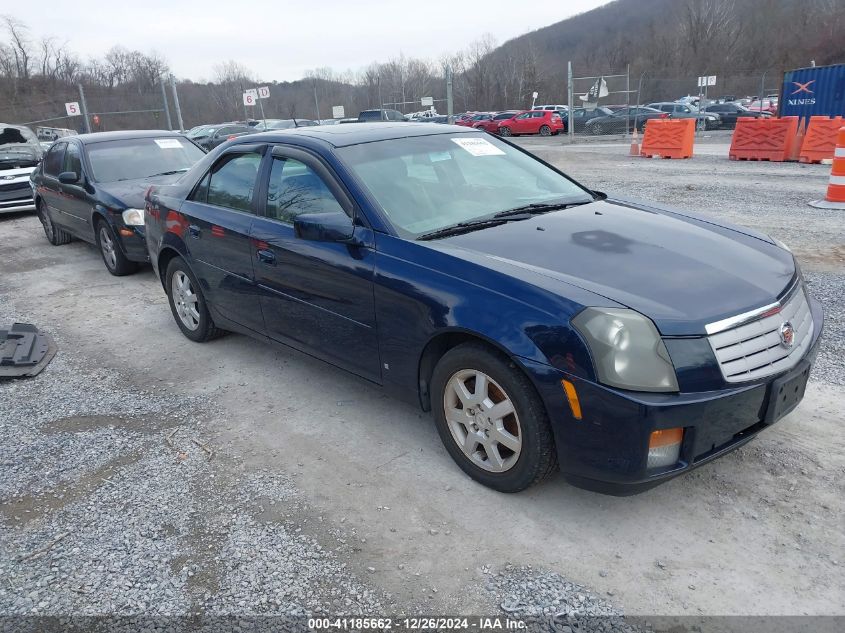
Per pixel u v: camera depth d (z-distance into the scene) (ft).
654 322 8.02
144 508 9.84
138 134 27.81
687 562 8.14
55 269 26.32
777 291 9.13
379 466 10.65
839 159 29.43
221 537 9.07
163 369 15.26
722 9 236.84
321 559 8.52
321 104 133.49
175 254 16.38
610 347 7.89
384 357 10.79
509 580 8.00
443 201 11.64
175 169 26.27
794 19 223.71
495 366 8.92
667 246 10.09
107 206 23.08
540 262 9.39
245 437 11.85
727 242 10.56
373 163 11.83
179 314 16.90
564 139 93.66
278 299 12.75
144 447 11.70
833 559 8.02
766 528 8.64
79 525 9.53
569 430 8.31
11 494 10.44
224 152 14.76
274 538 8.98
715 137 81.61
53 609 7.91
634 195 35.45
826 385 12.39
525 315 8.52
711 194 34.81
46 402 13.79
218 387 14.06
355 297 10.87
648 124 57.57
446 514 9.31
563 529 8.87
